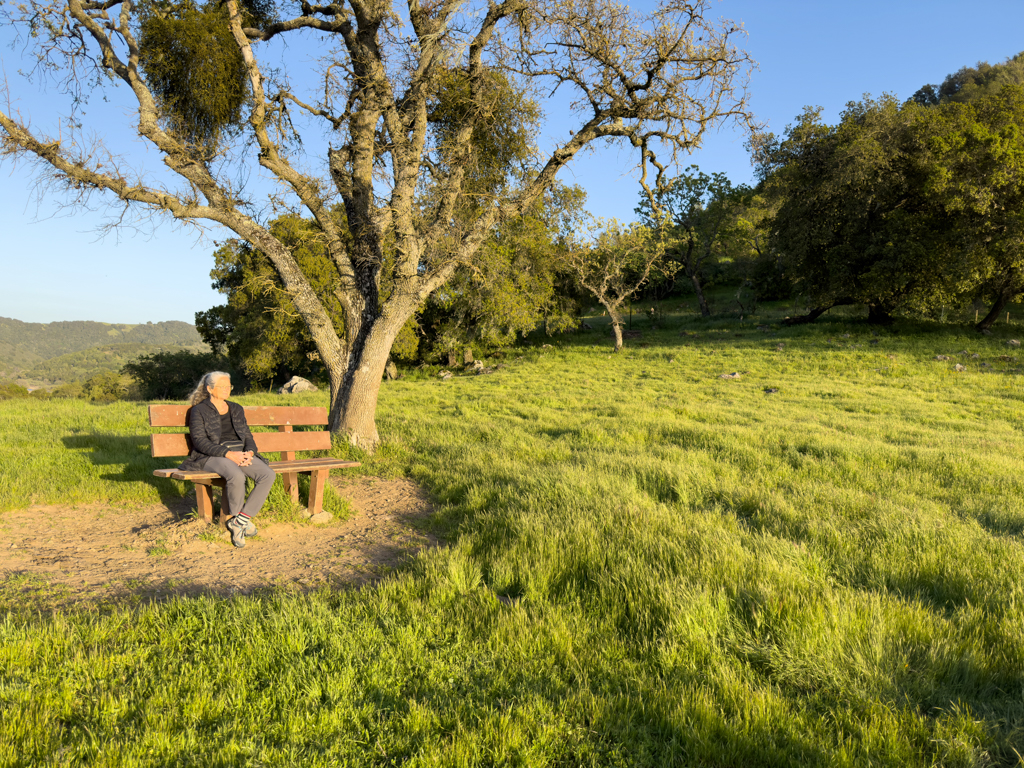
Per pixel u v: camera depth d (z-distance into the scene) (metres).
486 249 12.42
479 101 9.59
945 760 2.40
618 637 3.54
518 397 19.58
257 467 5.45
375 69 9.35
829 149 30.97
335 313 25.75
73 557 4.80
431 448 9.92
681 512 6.09
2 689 2.65
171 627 3.43
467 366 33.16
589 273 34.91
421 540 5.64
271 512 6.04
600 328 44.03
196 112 9.28
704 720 2.63
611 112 9.45
